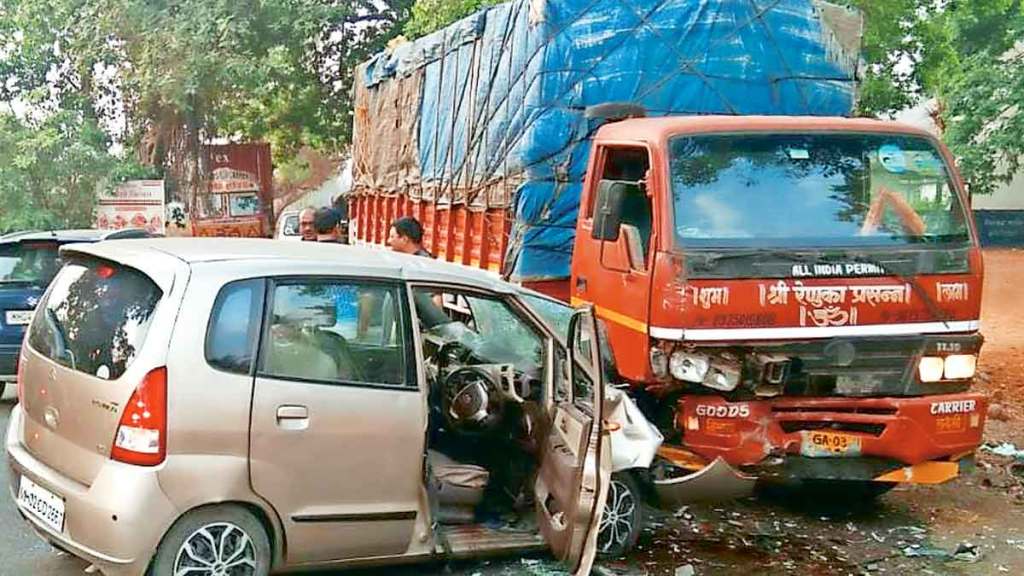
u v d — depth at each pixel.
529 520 5.41
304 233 9.54
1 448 7.80
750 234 5.78
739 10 7.42
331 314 4.74
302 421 4.56
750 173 5.94
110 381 4.39
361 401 4.71
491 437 5.52
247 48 23.34
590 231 6.65
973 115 19.45
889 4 17.61
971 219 6.13
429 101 10.17
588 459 4.82
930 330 5.91
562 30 7.27
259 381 4.49
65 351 4.75
